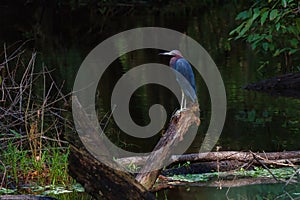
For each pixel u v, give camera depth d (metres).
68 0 37.25
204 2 38.19
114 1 36.25
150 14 35.03
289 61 19.12
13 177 8.88
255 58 21.27
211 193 8.41
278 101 15.21
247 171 9.36
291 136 11.58
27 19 32.50
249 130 12.09
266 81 16.61
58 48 23.61
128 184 6.19
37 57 20.67
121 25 30.19
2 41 24.86
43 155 9.00
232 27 28.30
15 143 9.21
